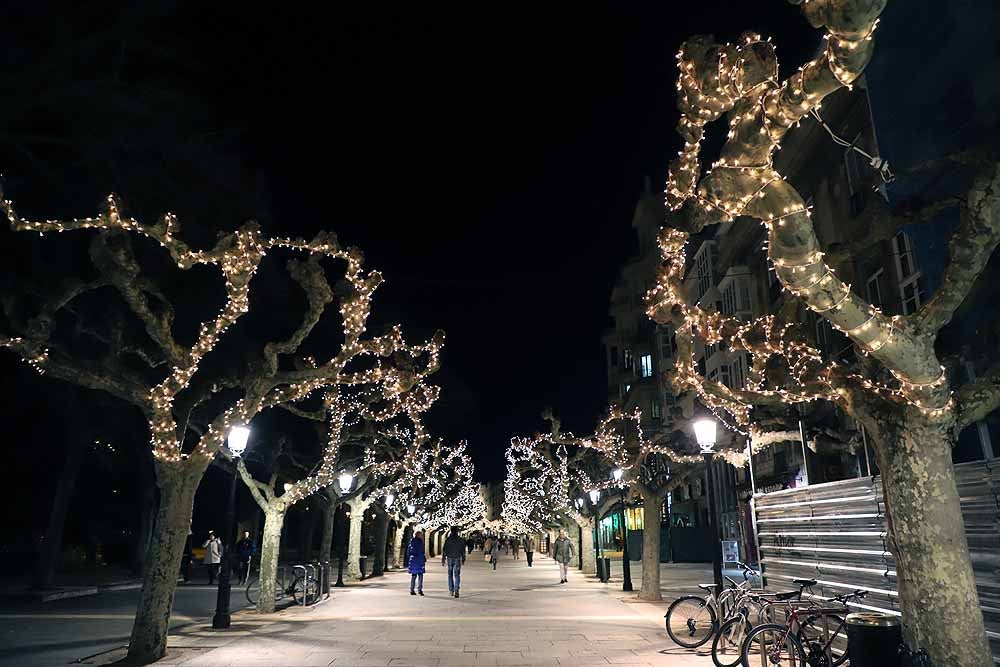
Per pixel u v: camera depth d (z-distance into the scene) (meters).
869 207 7.91
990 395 6.56
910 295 16.34
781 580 12.75
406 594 23.64
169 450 11.35
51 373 10.88
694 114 6.07
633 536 47.41
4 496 29.56
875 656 6.98
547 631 14.24
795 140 21.50
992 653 6.93
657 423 56.72
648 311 8.77
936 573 6.22
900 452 6.52
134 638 10.88
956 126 10.13
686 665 10.51
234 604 20.50
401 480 32.28
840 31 4.27
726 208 5.70
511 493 47.56
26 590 22.42
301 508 49.47
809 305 5.79
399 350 14.95
